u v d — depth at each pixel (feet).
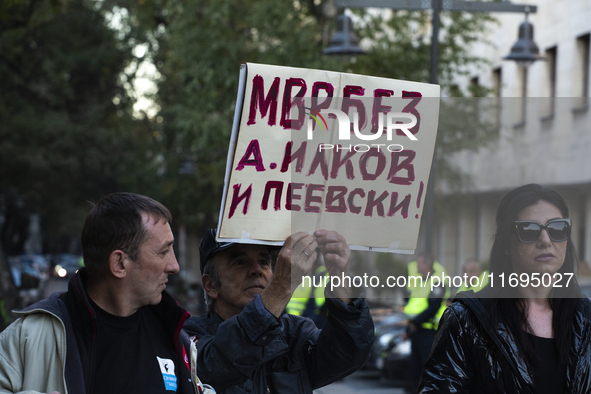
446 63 56.18
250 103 9.37
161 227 8.48
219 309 10.61
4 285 28.81
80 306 8.05
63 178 108.47
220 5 53.57
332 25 52.75
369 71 54.95
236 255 10.39
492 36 60.39
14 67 94.12
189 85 57.67
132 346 8.36
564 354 9.39
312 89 9.50
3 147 89.61
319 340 9.99
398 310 45.01
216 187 75.77
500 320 9.44
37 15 73.97
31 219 183.62
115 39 100.58
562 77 50.52
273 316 9.18
